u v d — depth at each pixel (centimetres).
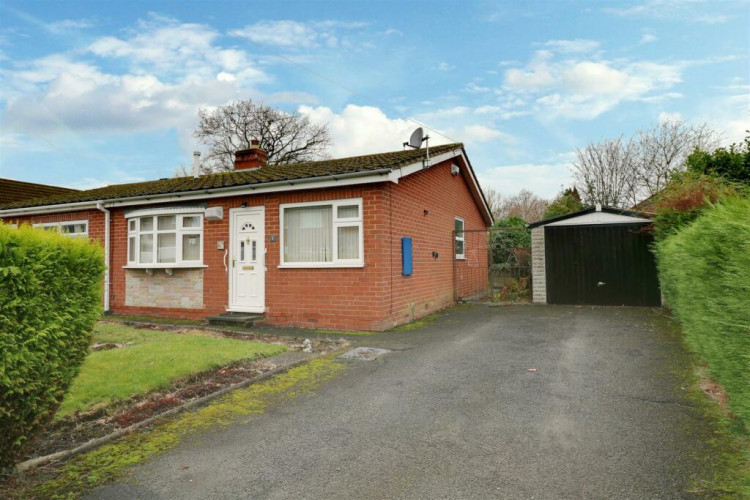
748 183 910
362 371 605
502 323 983
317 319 981
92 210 1305
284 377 579
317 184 959
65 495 302
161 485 315
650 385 510
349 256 970
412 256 1088
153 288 1191
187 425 424
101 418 436
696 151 1362
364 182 918
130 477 327
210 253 1111
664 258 845
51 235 340
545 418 423
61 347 338
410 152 1263
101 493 305
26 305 306
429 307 1187
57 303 333
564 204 2542
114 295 1257
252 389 530
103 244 1270
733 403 333
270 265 1037
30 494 303
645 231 1194
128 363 593
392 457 352
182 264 1131
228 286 1084
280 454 361
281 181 977
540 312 1140
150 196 1147
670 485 297
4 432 310
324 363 648
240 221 1077
